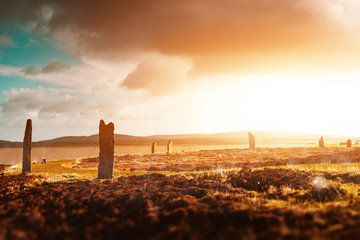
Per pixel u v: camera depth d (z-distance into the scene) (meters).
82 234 6.32
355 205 8.10
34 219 7.32
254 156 35.19
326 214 6.88
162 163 30.80
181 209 7.57
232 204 8.02
